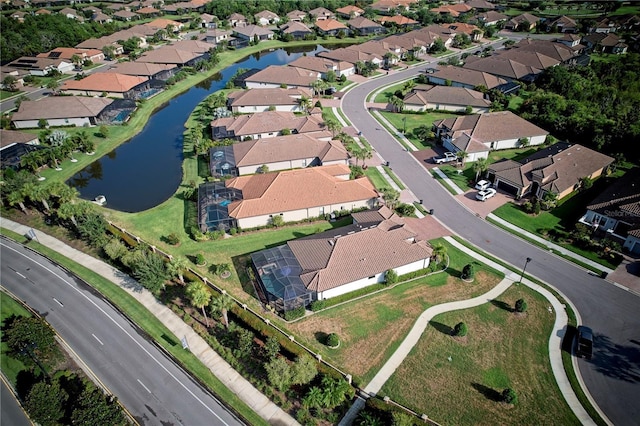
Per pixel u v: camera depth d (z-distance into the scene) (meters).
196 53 165.00
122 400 44.31
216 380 46.69
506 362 48.19
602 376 46.56
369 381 46.00
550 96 113.62
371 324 53.09
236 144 94.38
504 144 98.06
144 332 52.72
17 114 109.88
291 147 90.62
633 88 124.62
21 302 57.31
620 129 92.19
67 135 99.75
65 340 51.56
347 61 153.50
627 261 62.91
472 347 49.97
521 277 60.81
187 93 138.38
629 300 56.53
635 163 89.44
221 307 49.12
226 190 75.50
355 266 57.25
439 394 44.56
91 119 111.94
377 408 41.56
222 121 105.44
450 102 119.19
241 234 69.81
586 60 148.00
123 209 77.75
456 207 77.25
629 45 165.00
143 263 56.16
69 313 55.56
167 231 70.50
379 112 120.19
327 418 42.38
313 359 46.41
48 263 64.69
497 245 67.56
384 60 160.38
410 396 44.28
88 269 63.38
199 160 94.06
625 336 51.47
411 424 39.75
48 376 46.72
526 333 51.88
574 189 80.75
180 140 105.12
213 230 69.69
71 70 158.25
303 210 72.06
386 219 66.19
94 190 84.56
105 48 169.75
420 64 162.62
